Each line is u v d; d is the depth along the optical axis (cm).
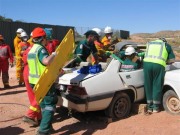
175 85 484
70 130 456
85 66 479
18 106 593
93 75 458
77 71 488
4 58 751
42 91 402
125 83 487
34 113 473
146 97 515
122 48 552
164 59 496
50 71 409
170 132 429
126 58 512
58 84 469
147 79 503
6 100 641
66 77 463
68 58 453
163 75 500
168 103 503
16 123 495
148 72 500
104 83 461
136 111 514
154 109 508
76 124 480
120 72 484
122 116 492
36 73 422
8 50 762
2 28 1809
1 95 690
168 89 512
